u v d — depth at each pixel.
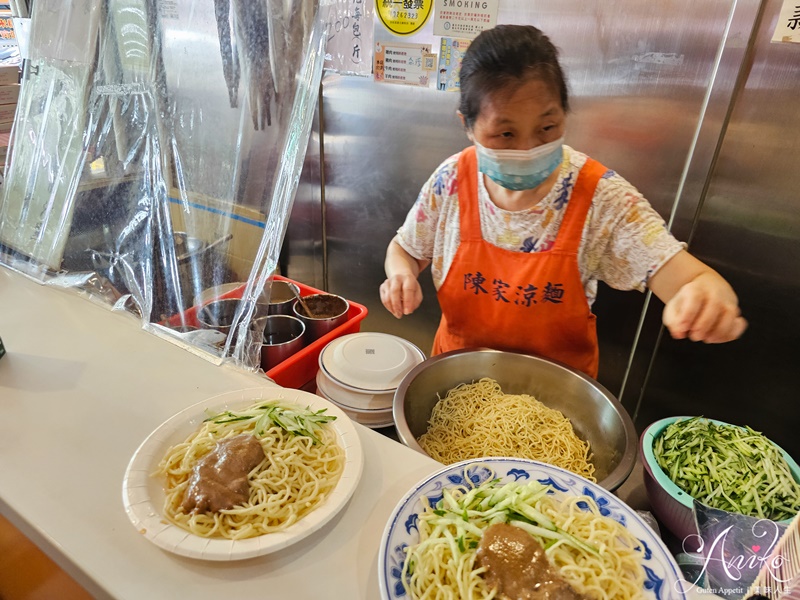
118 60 1.33
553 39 1.61
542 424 1.24
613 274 1.29
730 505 0.95
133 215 1.41
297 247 2.49
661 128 1.57
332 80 2.02
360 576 0.76
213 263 1.32
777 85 1.39
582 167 1.23
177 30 1.21
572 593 0.68
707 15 1.40
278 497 0.85
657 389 1.91
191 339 1.29
